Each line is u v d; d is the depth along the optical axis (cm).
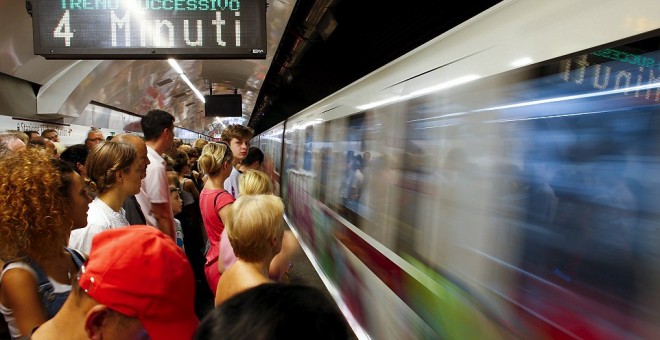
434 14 584
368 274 330
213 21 355
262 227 169
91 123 1003
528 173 163
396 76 312
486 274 182
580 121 143
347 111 434
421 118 258
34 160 138
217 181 291
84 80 811
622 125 128
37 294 130
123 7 349
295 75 1353
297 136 808
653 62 121
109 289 91
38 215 130
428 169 242
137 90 1211
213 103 1487
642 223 120
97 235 102
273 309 64
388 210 297
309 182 637
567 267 143
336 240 443
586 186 138
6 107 638
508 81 180
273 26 806
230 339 61
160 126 309
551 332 147
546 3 171
